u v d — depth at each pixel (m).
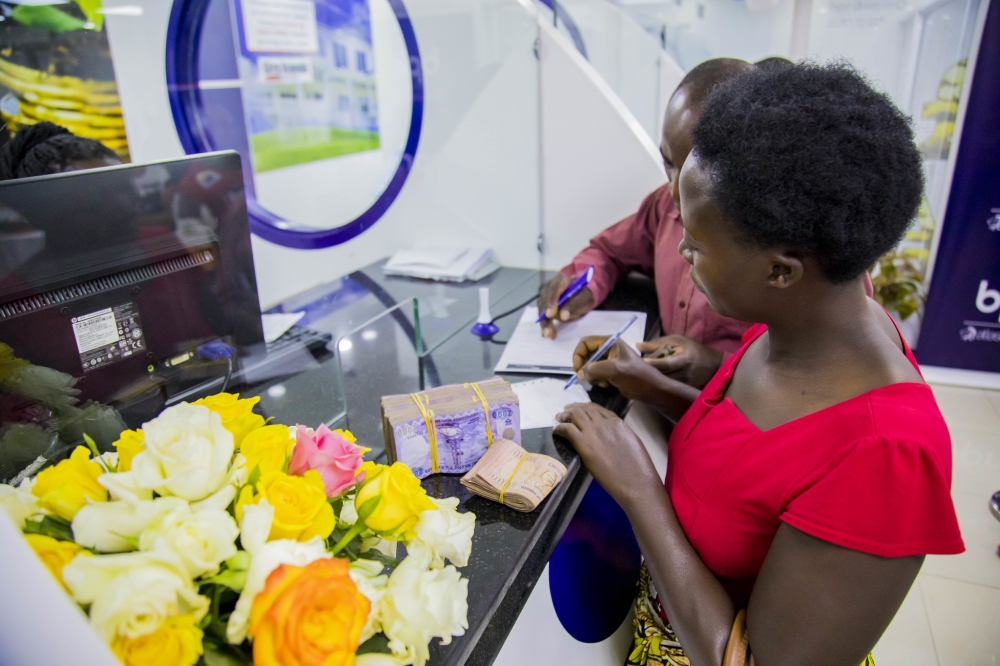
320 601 0.46
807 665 0.65
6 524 0.40
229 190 1.13
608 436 0.93
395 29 1.95
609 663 1.17
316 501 0.54
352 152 2.04
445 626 0.57
